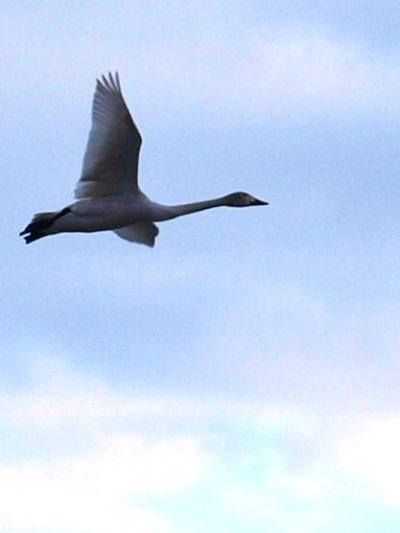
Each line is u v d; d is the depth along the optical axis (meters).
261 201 32.94
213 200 32.44
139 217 31.44
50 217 31.05
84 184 31.08
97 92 30.62
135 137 30.58
